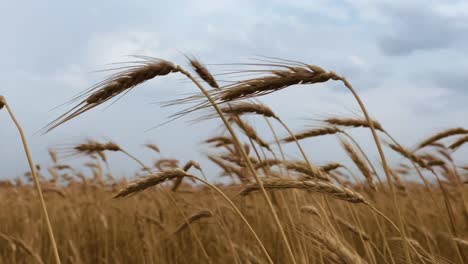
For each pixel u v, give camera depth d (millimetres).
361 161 1253
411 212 1562
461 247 1245
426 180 1381
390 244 1310
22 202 2480
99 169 2350
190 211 1849
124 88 798
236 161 1410
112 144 1257
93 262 2000
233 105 1055
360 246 1444
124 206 2127
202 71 974
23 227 1946
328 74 840
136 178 985
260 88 826
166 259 1837
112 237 2068
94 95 791
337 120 1139
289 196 1232
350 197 899
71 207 2211
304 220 1044
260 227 1506
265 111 1078
